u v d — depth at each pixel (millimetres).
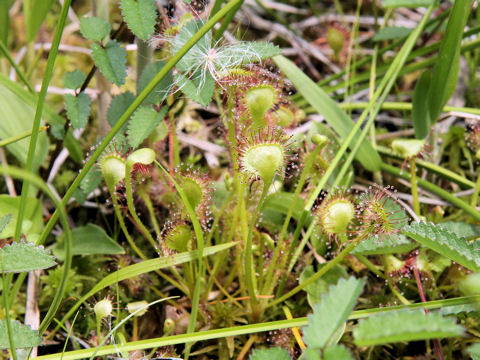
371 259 207
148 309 197
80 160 214
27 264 158
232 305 195
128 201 169
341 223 172
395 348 194
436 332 129
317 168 198
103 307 165
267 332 192
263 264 198
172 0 195
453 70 205
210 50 171
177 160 195
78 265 206
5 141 174
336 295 138
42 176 206
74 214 225
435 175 232
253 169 163
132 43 230
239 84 172
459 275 196
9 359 169
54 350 189
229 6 156
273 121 190
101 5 203
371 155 216
